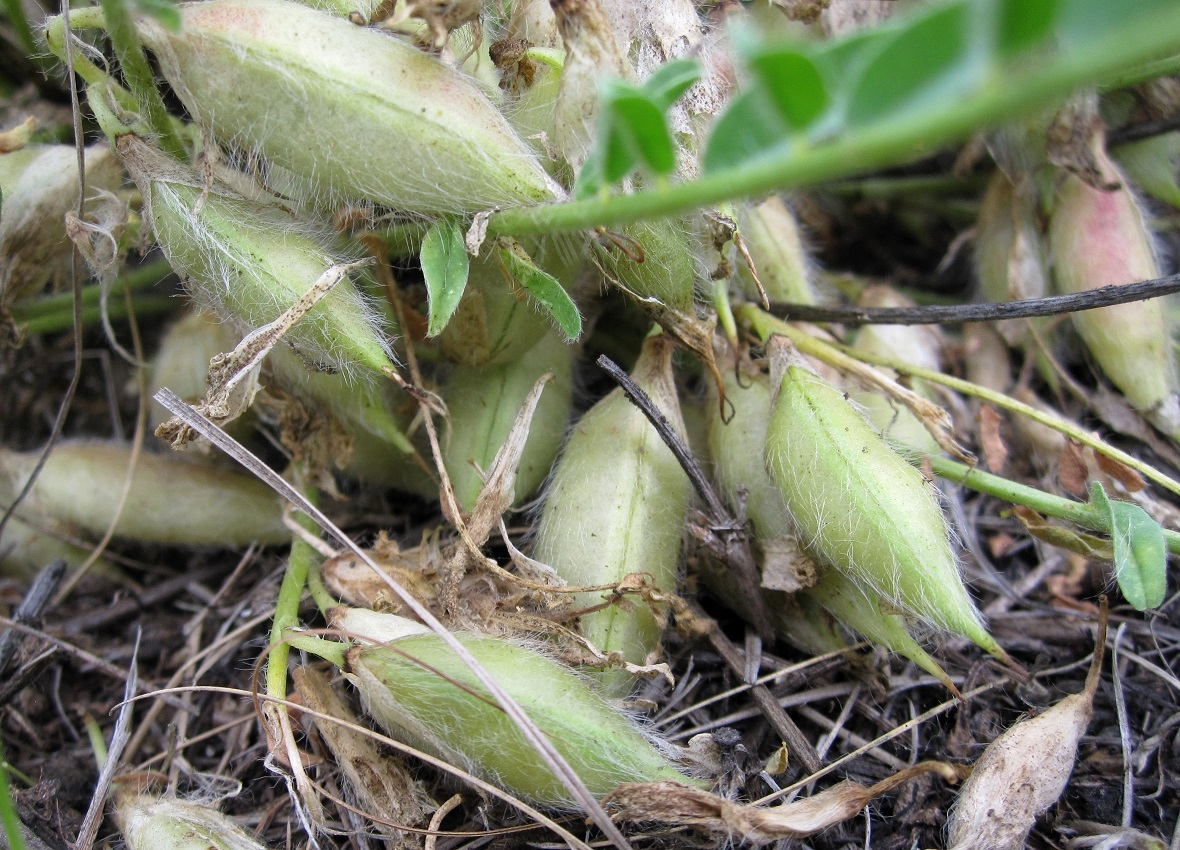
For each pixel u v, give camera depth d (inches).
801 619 3.7
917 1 4.1
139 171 3.3
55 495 4.2
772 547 3.6
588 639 3.4
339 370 3.4
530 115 3.4
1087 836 3.4
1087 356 4.3
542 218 3.0
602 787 3.2
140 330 4.9
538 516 3.9
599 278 3.8
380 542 3.7
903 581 3.3
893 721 3.7
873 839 3.4
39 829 3.5
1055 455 4.2
